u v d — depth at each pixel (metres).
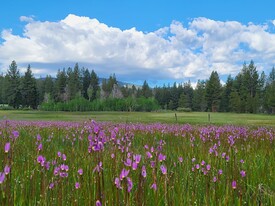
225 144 9.27
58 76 169.75
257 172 5.77
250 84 139.62
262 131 15.66
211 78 142.00
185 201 4.05
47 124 21.97
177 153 7.84
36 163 4.82
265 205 4.10
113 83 179.00
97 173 3.17
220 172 4.86
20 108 139.88
